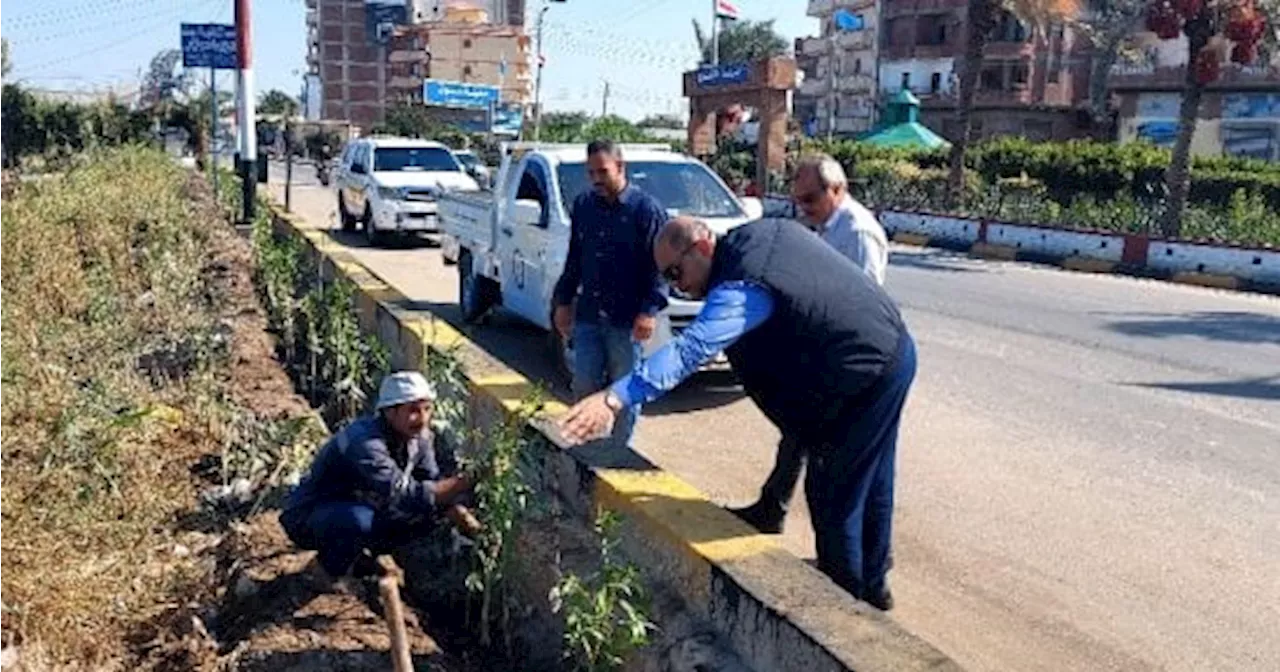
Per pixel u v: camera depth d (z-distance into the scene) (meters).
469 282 11.90
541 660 4.47
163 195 19.75
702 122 39.19
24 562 4.72
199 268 13.52
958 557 5.76
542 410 5.61
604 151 5.97
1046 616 5.09
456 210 12.46
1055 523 6.27
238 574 4.99
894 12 68.62
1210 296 16.92
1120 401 9.26
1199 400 9.34
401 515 4.95
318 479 5.00
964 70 27.70
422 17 116.31
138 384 7.93
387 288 9.86
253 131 19.45
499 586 4.67
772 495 5.71
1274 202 27.86
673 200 9.88
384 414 4.97
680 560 4.12
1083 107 57.22
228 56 19.86
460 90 75.25
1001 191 29.16
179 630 4.74
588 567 4.50
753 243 4.18
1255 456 7.65
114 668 4.50
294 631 4.43
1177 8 20.77
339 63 115.12
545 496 5.27
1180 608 5.19
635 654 4.12
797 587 3.71
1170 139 47.66
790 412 4.39
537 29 53.12
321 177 39.91
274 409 7.48
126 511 5.79
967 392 9.54
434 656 4.36
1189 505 6.61
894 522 6.25
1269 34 21.47
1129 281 19.03
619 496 4.54
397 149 21.89
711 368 9.26
